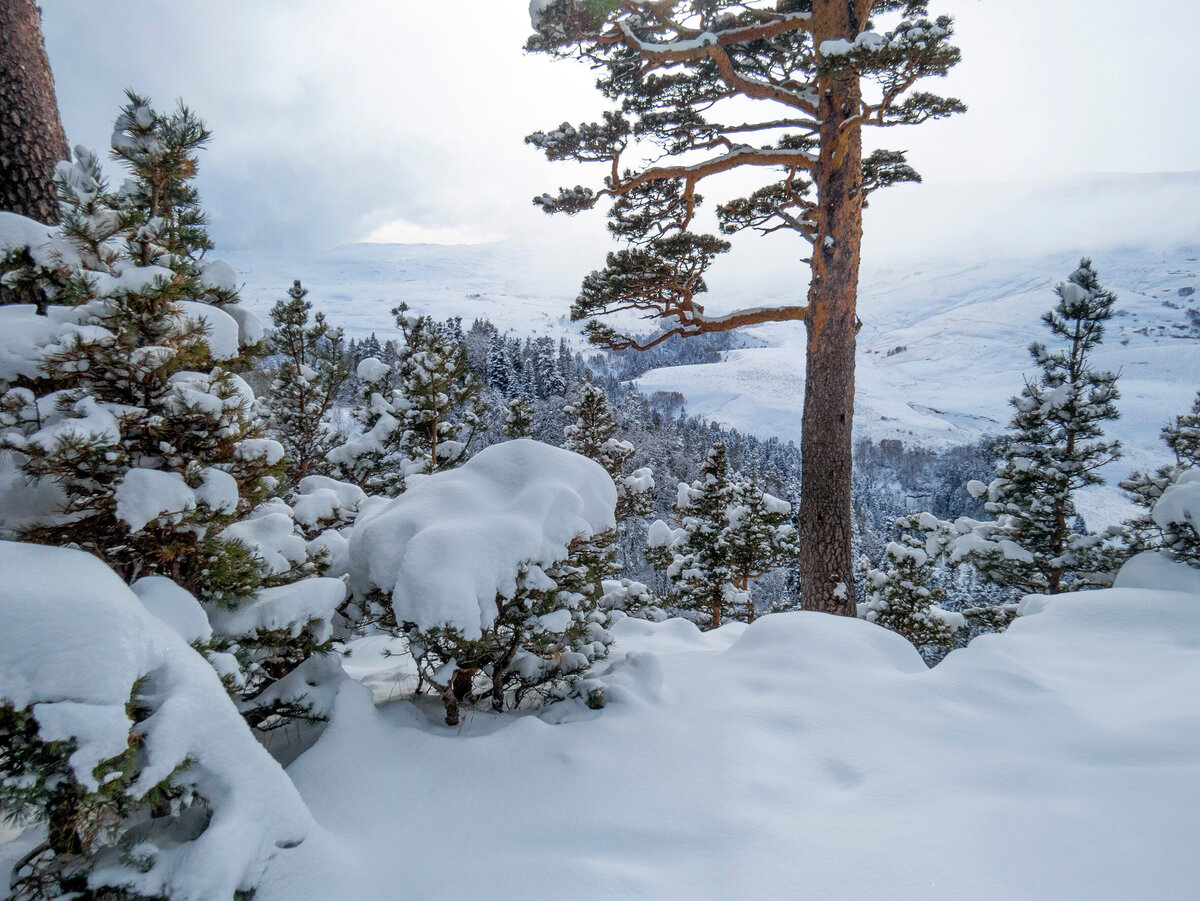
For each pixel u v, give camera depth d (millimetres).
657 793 3459
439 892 2705
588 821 3215
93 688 2246
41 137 4250
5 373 3117
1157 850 2725
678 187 11227
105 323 3322
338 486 6703
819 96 9234
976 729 4031
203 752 2584
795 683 4785
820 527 9055
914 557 14984
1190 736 3609
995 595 37594
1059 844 2832
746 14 9695
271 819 2688
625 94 10531
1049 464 12180
